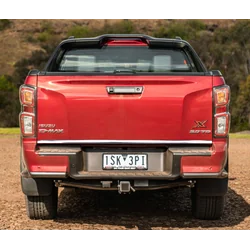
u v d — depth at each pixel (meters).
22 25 144.12
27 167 5.48
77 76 5.41
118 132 5.41
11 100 71.56
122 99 5.39
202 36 88.75
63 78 5.41
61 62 6.78
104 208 7.11
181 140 5.42
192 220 6.34
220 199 6.08
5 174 10.41
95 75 5.41
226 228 5.96
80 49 6.78
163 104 5.39
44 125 5.42
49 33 141.12
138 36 6.69
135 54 6.77
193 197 6.40
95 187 5.66
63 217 6.51
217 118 5.42
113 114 5.39
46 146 5.47
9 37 139.75
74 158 5.41
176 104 5.39
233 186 8.88
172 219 6.43
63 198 7.79
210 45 85.56
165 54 6.79
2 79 77.25
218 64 82.62
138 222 6.28
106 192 8.23
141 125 5.39
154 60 6.78
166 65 6.78
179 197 7.87
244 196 7.96
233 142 19.73
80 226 6.04
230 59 81.94
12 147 16.56
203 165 5.42
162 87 5.41
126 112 5.39
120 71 6.47
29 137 5.44
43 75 5.44
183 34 101.69
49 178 5.85
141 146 5.50
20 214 6.63
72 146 5.46
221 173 5.47
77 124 5.40
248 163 12.43
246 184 9.09
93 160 5.51
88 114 5.39
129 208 7.11
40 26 143.12
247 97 66.62
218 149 5.42
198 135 5.44
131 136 5.41
